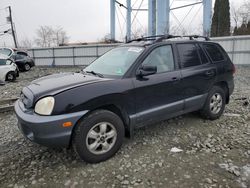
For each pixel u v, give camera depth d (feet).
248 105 19.07
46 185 8.93
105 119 10.22
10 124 15.92
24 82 41.11
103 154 10.39
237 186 8.54
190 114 16.74
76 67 82.17
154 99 11.82
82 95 9.61
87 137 9.84
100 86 10.12
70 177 9.39
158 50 12.42
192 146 11.88
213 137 12.91
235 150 11.31
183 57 13.44
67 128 9.32
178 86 12.76
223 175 9.25
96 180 9.14
